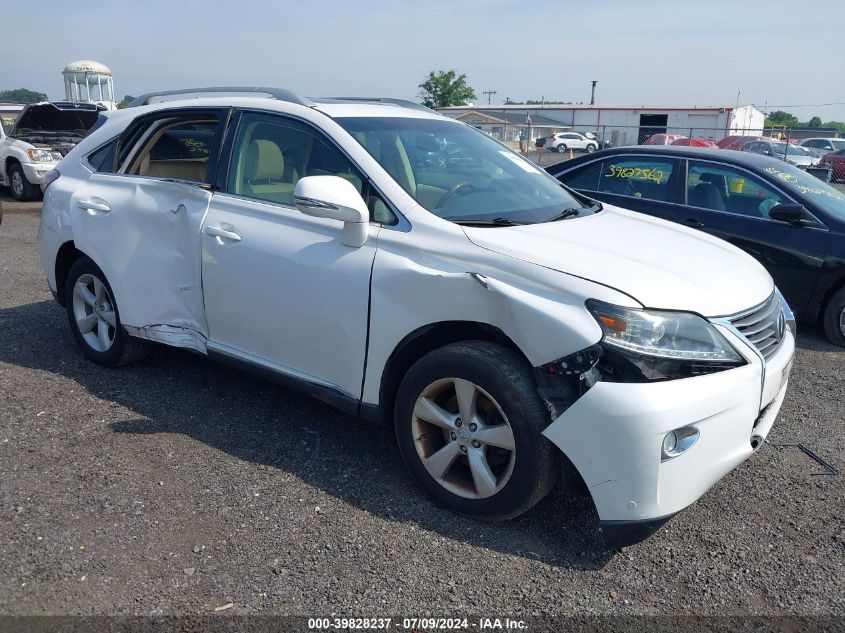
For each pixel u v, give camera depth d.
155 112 4.52
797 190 6.03
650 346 2.73
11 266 7.88
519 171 4.23
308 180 3.25
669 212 6.44
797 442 4.07
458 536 3.07
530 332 2.86
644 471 2.71
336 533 3.06
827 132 27.41
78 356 4.98
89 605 2.59
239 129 4.04
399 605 2.64
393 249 3.29
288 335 3.64
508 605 2.66
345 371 3.45
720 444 2.83
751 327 3.05
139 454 3.66
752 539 3.12
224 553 2.90
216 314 3.95
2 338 5.32
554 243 3.18
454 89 61.09
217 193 3.99
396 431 3.34
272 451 3.74
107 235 4.40
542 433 2.88
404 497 3.35
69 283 4.79
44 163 13.50
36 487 3.32
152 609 2.58
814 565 2.95
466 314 3.03
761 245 6.03
